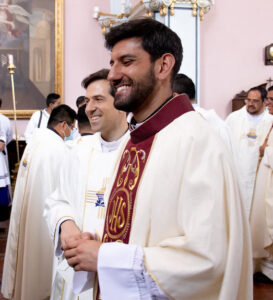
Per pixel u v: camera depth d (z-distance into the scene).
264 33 6.73
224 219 1.02
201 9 5.88
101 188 1.84
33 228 3.16
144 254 1.05
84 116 2.79
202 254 0.98
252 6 6.68
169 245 1.04
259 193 3.94
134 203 1.15
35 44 7.48
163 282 1.01
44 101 7.55
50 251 3.21
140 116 1.24
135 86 1.15
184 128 1.11
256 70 6.73
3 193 5.94
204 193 1.03
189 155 1.07
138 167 1.19
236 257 1.00
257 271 3.99
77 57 7.67
